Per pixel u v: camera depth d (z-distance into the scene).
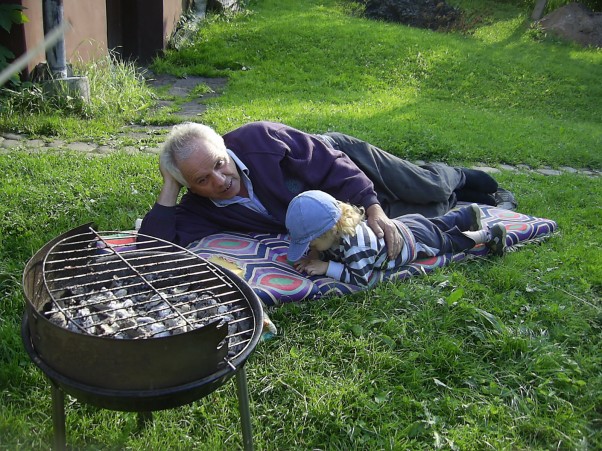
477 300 3.59
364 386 2.87
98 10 9.48
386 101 9.89
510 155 7.24
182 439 2.54
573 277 3.91
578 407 2.80
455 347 3.09
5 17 6.78
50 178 4.95
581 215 5.21
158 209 3.59
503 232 4.05
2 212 4.24
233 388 2.81
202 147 3.48
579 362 3.08
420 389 2.88
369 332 3.22
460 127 8.45
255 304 2.26
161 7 11.08
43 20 7.12
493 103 10.81
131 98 8.09
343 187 3.85
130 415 2.65
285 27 13.54
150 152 6.28
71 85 7.29
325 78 11.08
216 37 12.69
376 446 2.55
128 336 2.01
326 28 13.62
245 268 3.51
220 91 9.80
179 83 10.21
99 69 8.35
